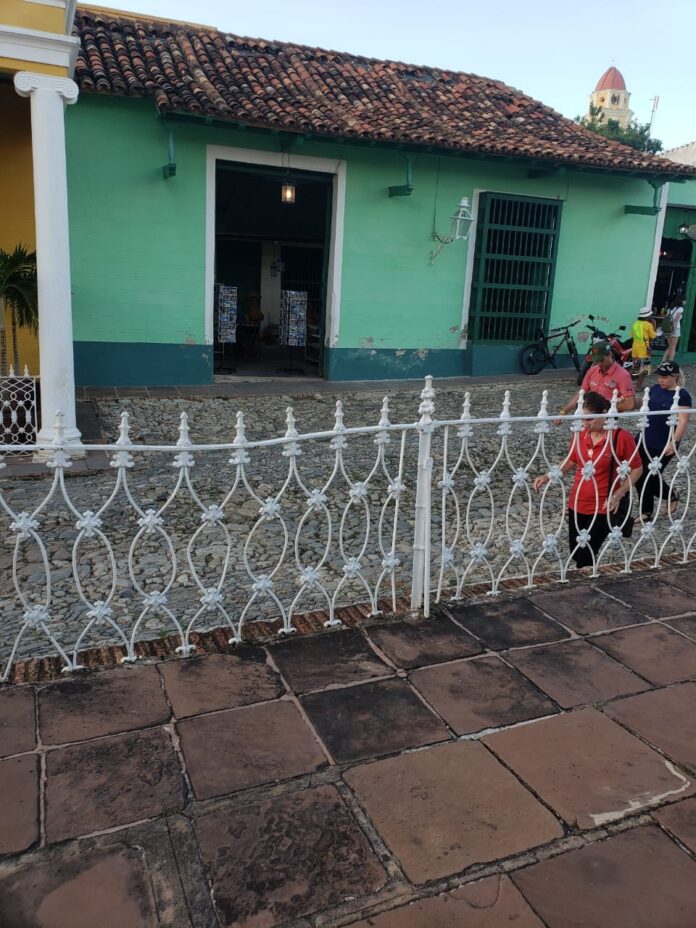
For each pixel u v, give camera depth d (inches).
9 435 325.1
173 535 228.8
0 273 313.9
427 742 119.0
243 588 192.9
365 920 87.0
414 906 89.0
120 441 128.6
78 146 424.5
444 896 90.5
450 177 512.7
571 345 570.3
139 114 431.2
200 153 447.8
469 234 528.4
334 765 112.9
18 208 390.9
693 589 179.6
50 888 89.7
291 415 141.2
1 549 214.1
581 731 122.7
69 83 286.0
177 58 464.1
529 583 177.6
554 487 291.9
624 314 597.9
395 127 461.4
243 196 591.8
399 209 504.7
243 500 265.4
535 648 149.1
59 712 123.6
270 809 103.5
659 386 245.3
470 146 468.8
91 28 464.8
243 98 438.9
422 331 532.4
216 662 140.6
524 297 555.2
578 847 98.3
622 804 106.3
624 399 267.7
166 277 457.4
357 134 441.7
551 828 101.5
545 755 116.4
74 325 444.5
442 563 163.2
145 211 445.1
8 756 112.4
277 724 122.2
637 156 538.9
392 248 509.7
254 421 401.1
